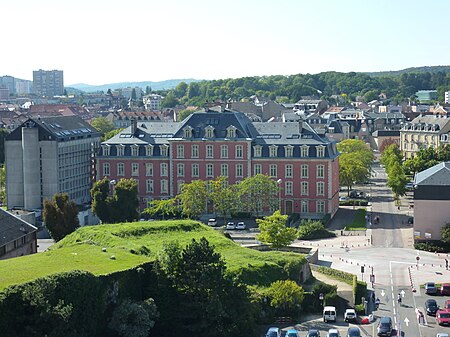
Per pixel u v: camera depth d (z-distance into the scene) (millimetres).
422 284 127125
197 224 140125
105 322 92875
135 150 196750
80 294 88000
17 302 81000
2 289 82375
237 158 190000
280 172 188125
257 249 144250
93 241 122188
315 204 186750
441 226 154500
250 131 193875
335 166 194375
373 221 182125
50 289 84000
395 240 161250
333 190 189750
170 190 195375
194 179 193375
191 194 178375
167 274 100125
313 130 191750
